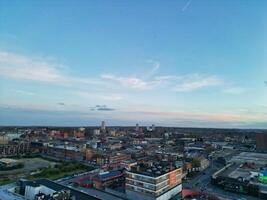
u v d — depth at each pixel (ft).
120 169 585.63
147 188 398.62
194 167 653.30
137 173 413.39
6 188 428.97
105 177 492.13
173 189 440.86
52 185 414.00
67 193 363.35
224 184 487.20
